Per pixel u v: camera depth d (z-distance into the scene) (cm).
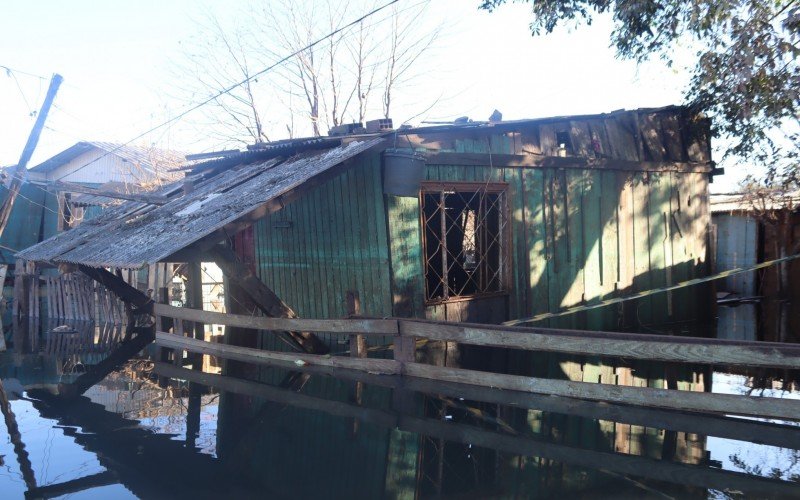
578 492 407
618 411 575
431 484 432
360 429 558
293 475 455
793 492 397
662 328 1111
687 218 1221
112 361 934
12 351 1037
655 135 1179
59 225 1747
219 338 1134
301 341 873
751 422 538
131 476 459
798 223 1439
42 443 539
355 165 858
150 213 1059
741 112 1164
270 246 1077
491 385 658
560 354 862
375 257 875
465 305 932
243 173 1046
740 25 1034
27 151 1345
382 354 868
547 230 1016
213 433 562
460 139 916
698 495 396
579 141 1060
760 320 1180
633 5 1082
